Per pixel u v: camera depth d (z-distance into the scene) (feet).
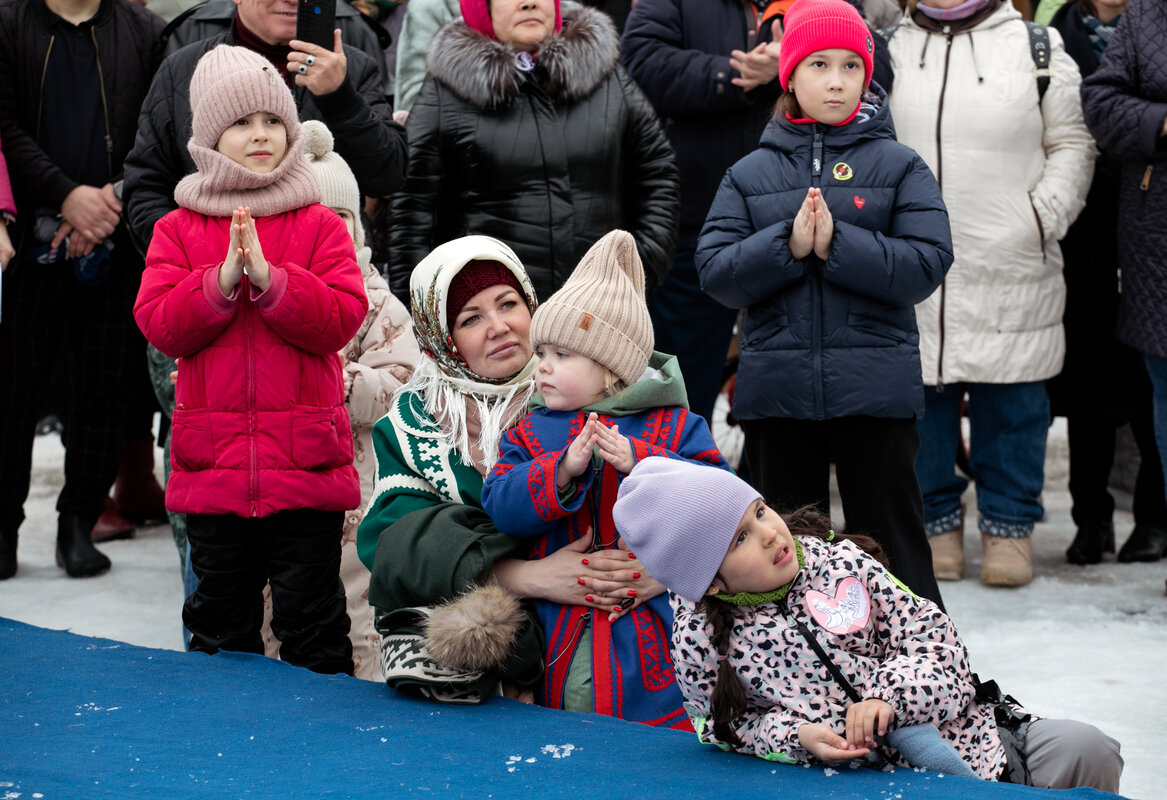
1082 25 18.88
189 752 8.43
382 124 13.99
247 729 8.84
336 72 13.37
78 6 17.07
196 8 15.67
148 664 10.34
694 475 7.97
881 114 13.23
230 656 10.50
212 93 10.74
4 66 16.88
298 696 9.53
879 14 18.53
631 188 16.05
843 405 12.89
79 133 17.06
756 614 8.07
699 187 17.76
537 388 9.91
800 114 13.46
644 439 9.46
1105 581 17.25
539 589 9.41
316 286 10.44
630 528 8.00
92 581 17.44
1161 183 15.96
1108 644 14.49
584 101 15.35
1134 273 16.28
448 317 10.18
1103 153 17.47
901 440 13.12
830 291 12.92
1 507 17.60
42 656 10.54
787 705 7.96
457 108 15.24
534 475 9.12
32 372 17.42
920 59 16.98
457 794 7.66
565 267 15.25
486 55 15.03
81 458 17.69
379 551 9.60
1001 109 16.74
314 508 10.75
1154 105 15.83
